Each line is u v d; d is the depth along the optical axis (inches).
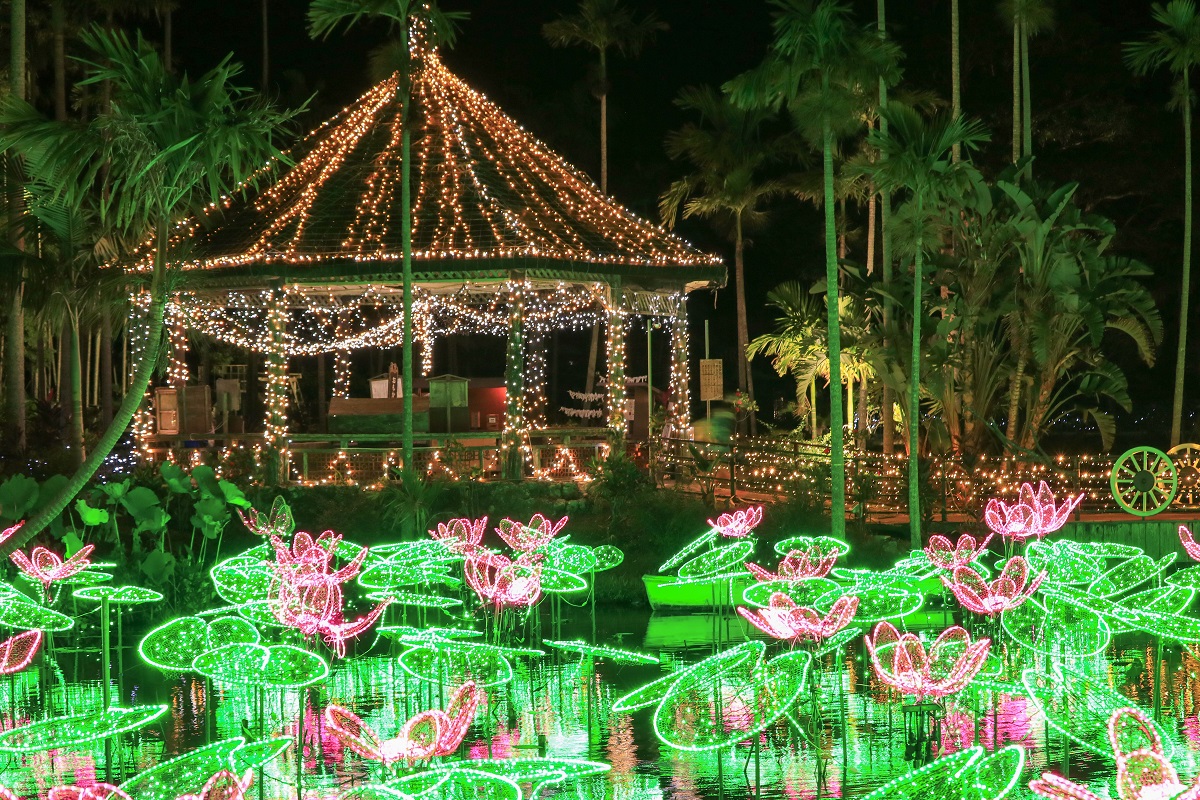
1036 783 217.3
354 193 855.7
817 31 595.8
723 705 367.2
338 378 1121.4
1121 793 216.4
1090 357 900.0
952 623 546.3
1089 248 850.8
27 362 1485.0
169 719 406.3
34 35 1190.3
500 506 738.2
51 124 354.0
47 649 514.9
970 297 853.8
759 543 650.2
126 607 577.6
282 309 789.9
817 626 364.2
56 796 238.4
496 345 1686.8
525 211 847.1
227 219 856.9
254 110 367.6
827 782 331.9
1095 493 780.6
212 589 585.3
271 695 438.6
